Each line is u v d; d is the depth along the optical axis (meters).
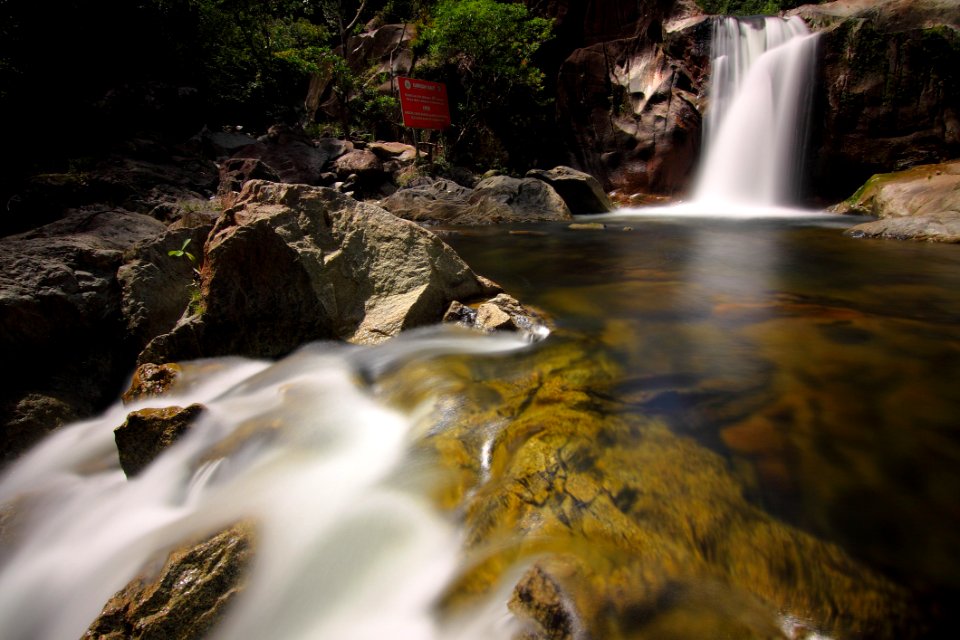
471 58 19.12
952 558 2.00
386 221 5.18
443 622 1.99
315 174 16.28
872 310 5.31
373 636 2.04
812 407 3.18
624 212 15.80
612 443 2.77
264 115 21.67
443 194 15.06
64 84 12.85
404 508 2.57
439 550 2.29
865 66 14.23
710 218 13.70
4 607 2.71
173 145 14.16
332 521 2.57
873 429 2.92
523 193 14.36
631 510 2.27
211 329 4.62
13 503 3.29
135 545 2.70
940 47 13.45
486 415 3.21
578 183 15.17
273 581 2.30
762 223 12.47
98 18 13.57
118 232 6.17
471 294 5.50
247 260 4.51
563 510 2.29
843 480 2.47
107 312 4.77
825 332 4.65
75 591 2.64
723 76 16.58
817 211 14.47
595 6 18.83
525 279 7.17
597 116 18.58
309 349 4.71
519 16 17.09
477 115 19.03
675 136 16.97
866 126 14.45
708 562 2.02
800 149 15.37
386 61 23.47
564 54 19.52
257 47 20.86
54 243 4.90
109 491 3.27
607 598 1.85
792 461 2.62
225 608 2.19
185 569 2.25
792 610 1.83
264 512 2.65
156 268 5.17
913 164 13.99
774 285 6.48
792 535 2.12
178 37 16.11
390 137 23.06
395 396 3.75
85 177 10.45
